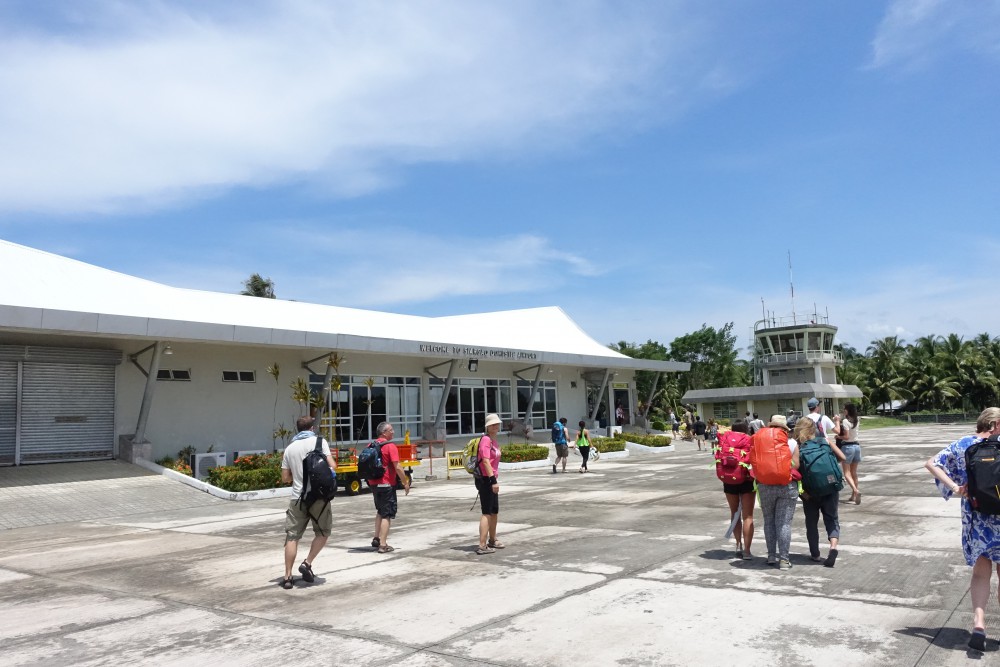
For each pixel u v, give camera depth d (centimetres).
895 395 7419
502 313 4366
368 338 2573
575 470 2316
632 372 4584
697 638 534
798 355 6119
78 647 565
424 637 561
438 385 3291
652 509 1269
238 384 2486
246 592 733
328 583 763
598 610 618
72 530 1310
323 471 750
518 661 499
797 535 948
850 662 473
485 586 722
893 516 1056
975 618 490
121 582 810
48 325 1744
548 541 971
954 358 7356
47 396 2005
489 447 913
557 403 3959
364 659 515
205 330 2066
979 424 518
